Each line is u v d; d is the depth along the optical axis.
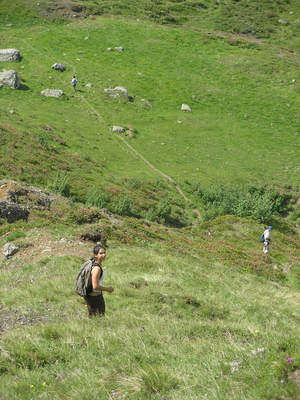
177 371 6.42
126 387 6.02
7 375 6.61
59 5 109.88
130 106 73.50
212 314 11.77
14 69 76.94
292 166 60.56
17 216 22.55
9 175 34.88
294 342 6.50
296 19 124.62
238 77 89.75
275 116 76.56
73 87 73.94
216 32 112.12
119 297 11.95
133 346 7.50
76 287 8.66
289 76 91.38
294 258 30.77
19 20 101.81
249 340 7.91
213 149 63.88
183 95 80.94
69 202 29.56
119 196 40.59
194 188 51.16
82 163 47.78
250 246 33.09
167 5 124.31
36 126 54.66
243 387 5.55
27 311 10.17
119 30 102.94
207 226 37.66
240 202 45.12
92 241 20.58
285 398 5.15
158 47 98.06
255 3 131.25
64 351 7.41
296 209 52.44
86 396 5.75
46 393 5.97
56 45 91.31
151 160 57.06
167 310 11.41
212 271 20.12
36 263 16.09
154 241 24.98
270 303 15.19
